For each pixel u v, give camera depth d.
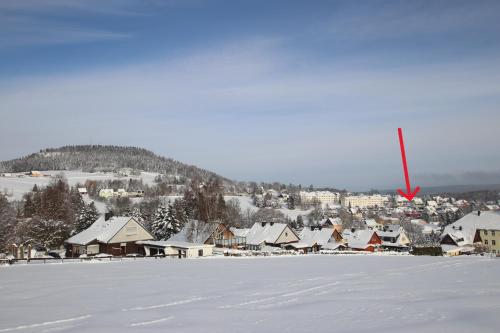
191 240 68.62
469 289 19.33
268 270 31.78
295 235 75.88
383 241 94.31
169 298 18.94
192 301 17.95
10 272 32.53
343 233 89.94
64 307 17.23
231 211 112.06
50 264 39.72
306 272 29.73
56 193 91.19
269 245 73.00
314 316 13.79
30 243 62.94
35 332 12.90
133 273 30.64
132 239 62.06
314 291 19.95
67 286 23.97
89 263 40.81
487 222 80.94
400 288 20.22
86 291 21.89
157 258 48.16
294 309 15.27
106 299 19.12
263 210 147.62
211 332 12.02
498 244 77.00
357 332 11.22
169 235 75.94
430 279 24.16
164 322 13.66
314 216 160.38
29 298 19.98
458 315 12.92
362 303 15.92
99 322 13.97
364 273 28.39
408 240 93.31
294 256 51.44
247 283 23.78
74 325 13.66
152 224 79.81
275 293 19.62
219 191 78.69
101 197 183.25
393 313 13.69
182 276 28.17
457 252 73.56
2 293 21.75
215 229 68.38
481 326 11.32
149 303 17.72
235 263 39.62
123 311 15.94
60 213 85.00
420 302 15.68
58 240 73.31
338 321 12.81
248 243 73.50
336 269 31.83
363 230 86.88
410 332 10.91
